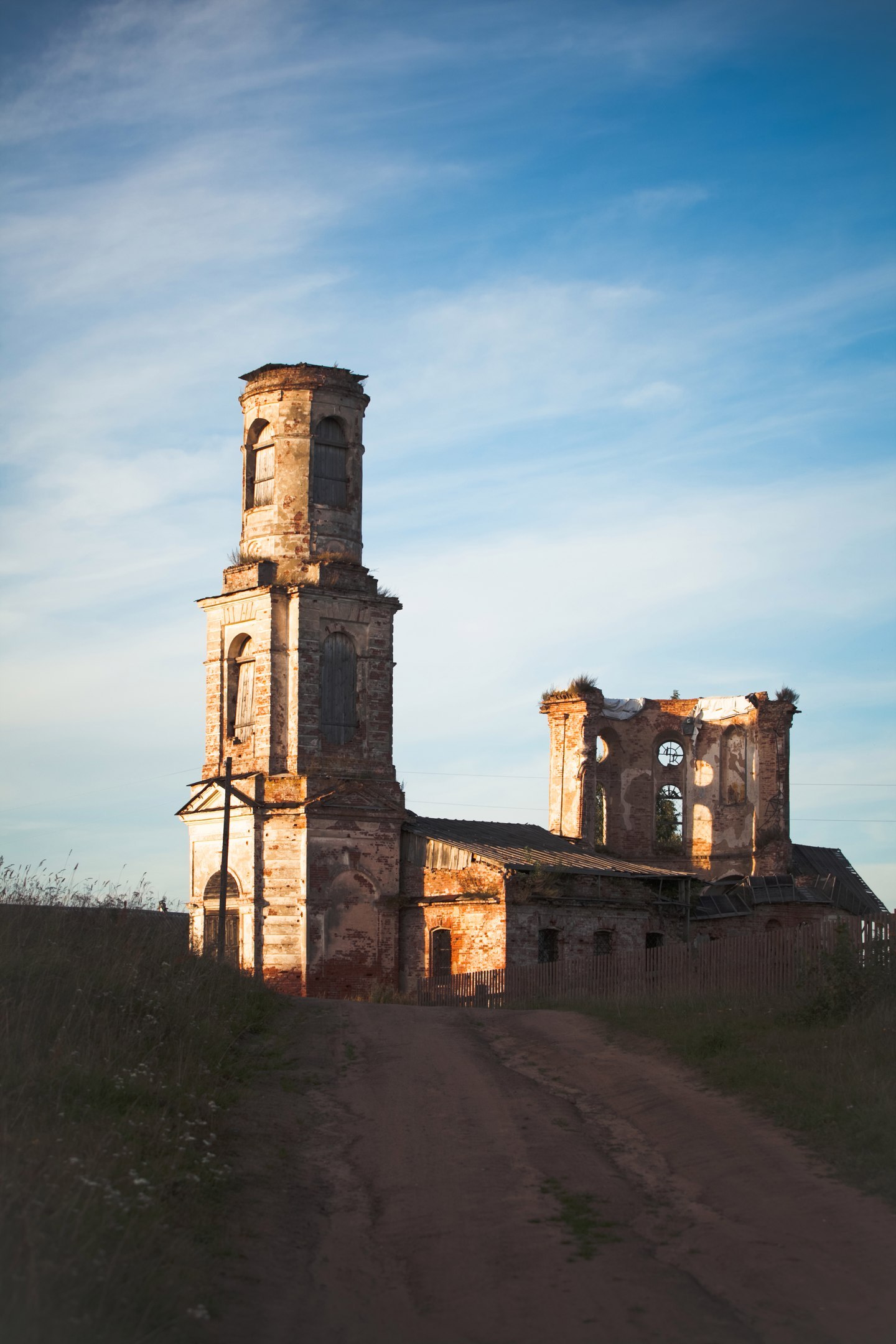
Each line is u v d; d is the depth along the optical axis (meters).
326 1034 26.03
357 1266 12.81
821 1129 17.14
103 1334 9.70
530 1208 14.63
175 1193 13.50
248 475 49.66
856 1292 11.82
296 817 46.28
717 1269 12.59
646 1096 20.11
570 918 46.94
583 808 56.53
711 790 60.91
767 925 55.78
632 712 61.50
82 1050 17.09
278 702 47.28
